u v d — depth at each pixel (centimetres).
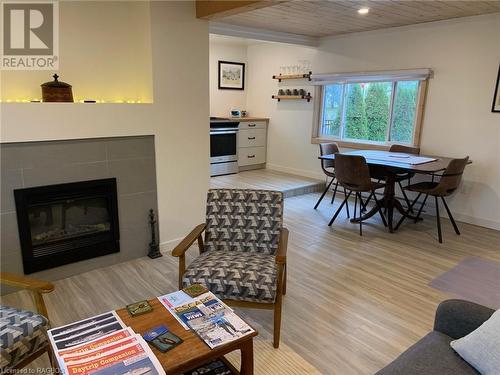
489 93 404
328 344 214
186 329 156
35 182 259
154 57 299
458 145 436
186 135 333
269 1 261
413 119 485
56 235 283
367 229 409
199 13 314
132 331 153
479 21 400
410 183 477
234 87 688
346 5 363
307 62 591
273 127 671
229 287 204
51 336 150
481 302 261
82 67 304
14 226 256
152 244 327
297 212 467
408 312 247
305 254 340
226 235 255
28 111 246
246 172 658
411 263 323
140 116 300
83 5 297
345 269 310
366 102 534
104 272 297
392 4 358
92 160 282
